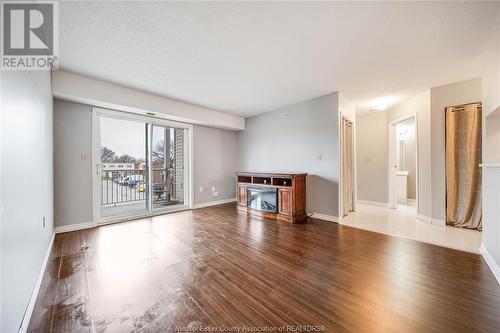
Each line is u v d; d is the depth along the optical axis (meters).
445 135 3.28
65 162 3.09
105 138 4.57
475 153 3.04
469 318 1.33
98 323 1.30
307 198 4.06
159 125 4.30
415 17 1.76
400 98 3.96
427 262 2.10
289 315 1.36
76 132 3.19
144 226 3.38
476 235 2.85
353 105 4.41
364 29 1.92
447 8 1.66
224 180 5.54
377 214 4.14
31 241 1.54
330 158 3.71
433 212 3.43
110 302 1.50
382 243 2.62
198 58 2.46
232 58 2.46
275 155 4.76
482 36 2.01
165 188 5.28
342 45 2.19
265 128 5.00
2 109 1.08
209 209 4.71
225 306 1.46
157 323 1.30
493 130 2.10
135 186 4.98
